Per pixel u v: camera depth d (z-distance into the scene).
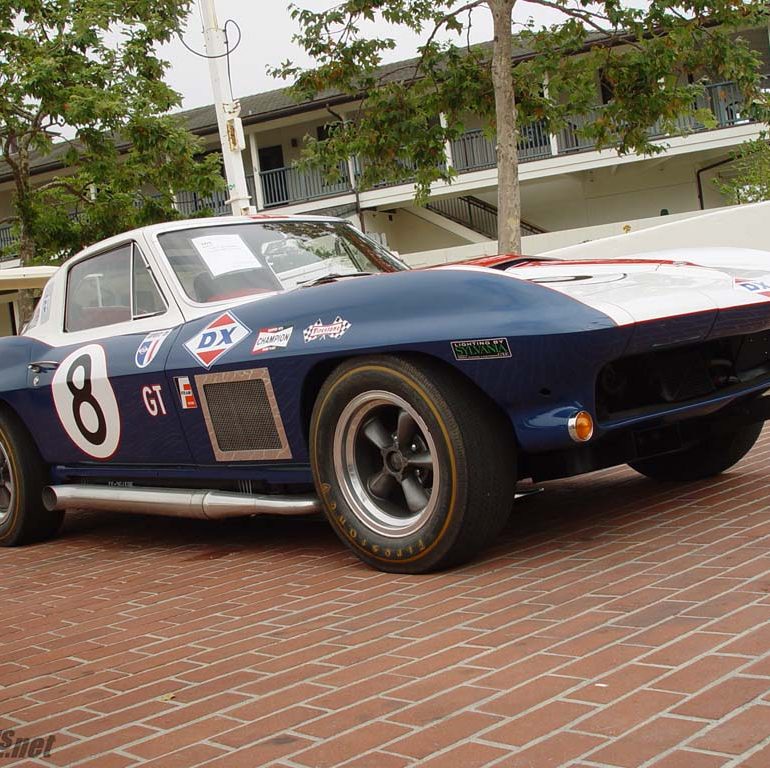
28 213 15.45
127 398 4.14
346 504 3.38
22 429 4.96
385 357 3.15
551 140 22.98
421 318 3.08
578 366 2.87
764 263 3.76
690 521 3.41
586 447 3.11
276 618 2.97
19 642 3.14
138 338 4.18
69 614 3.45
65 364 4.52
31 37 14.30
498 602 2.74
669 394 3.21
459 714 1.99
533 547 3.34
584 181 24.73
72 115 13.56
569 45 12.54
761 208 9.61
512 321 2.88
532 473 3.27
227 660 2.61
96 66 14.03
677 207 24.22
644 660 2.13
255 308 3.69
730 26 11.71
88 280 4.68
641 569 2.86
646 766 1.65
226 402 3.71
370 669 2.35
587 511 3.87
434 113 12.95
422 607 2.82
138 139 14.25
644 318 2.88
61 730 2.25
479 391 3.06
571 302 2.91
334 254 4.33
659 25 11.91
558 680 2.09
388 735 1.94
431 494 3.12
